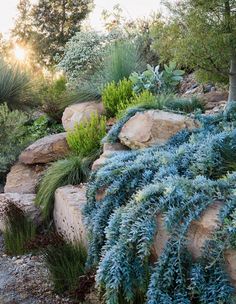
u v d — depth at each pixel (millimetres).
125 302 2613
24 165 5844
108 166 3346
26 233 4188
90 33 9555
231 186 2504
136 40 8062
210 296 2156
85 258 3375
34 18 20031
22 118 6406
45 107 7770
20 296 3227
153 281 2307
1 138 6129
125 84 6254
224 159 2994
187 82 6996
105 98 6215
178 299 2223
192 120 4047
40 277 3484
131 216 2586
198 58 4438
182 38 4516
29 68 9266
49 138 5895
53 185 4578
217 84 5871
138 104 4734
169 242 2385
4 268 3748
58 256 3445
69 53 9469
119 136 4500
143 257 2396
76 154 5211
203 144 3129
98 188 3348
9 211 4379
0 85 8000
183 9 4598
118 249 2525
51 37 19766
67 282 3223
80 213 3621
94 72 8328
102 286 2605
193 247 2369
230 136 3115
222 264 2195
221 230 2227
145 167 3135
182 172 3012
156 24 4840
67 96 7430
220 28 4305
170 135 4082
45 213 4516
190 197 2480
